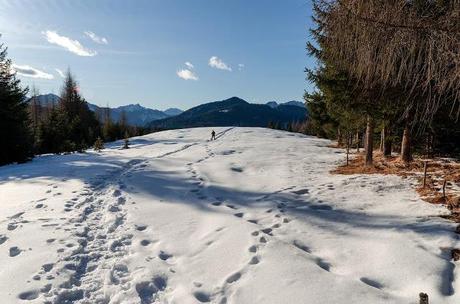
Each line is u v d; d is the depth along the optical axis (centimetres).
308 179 1348
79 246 704
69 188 1272
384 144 1728
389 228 737
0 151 2388
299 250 666
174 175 1577
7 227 820
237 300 519
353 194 1044
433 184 1034
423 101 848
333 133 3005
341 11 619
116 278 584
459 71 573
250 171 1669
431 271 550
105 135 5134
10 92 2528
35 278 568
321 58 1327
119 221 898
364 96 1173
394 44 591
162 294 543
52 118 3741
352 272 584
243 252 670
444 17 582
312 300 498
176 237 778
